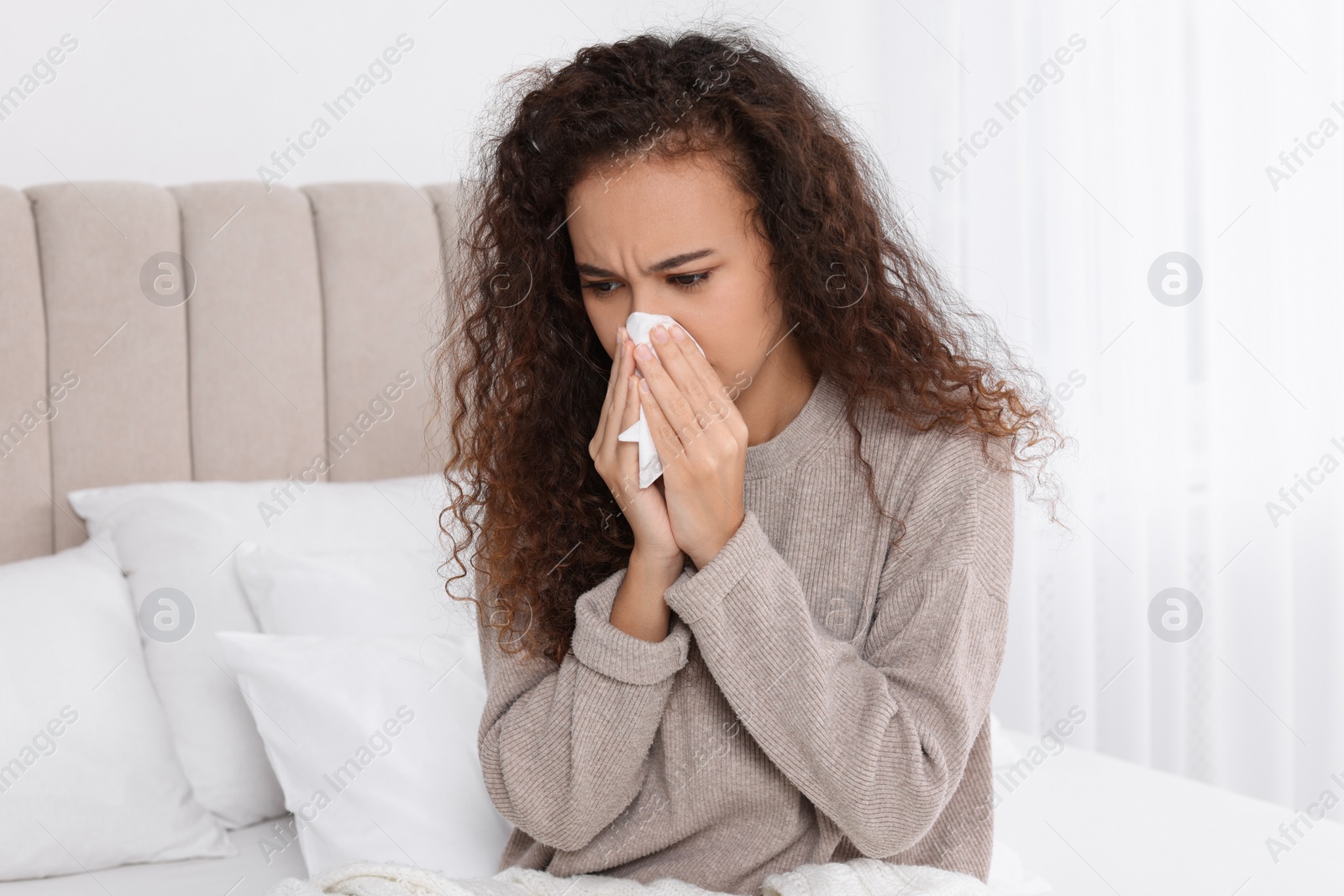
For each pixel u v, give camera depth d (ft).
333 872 3.28
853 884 3.19
